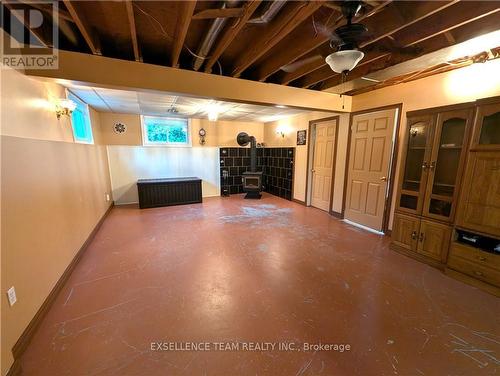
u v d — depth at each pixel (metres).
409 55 2.30
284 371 1.40
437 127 2.51
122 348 1.55
